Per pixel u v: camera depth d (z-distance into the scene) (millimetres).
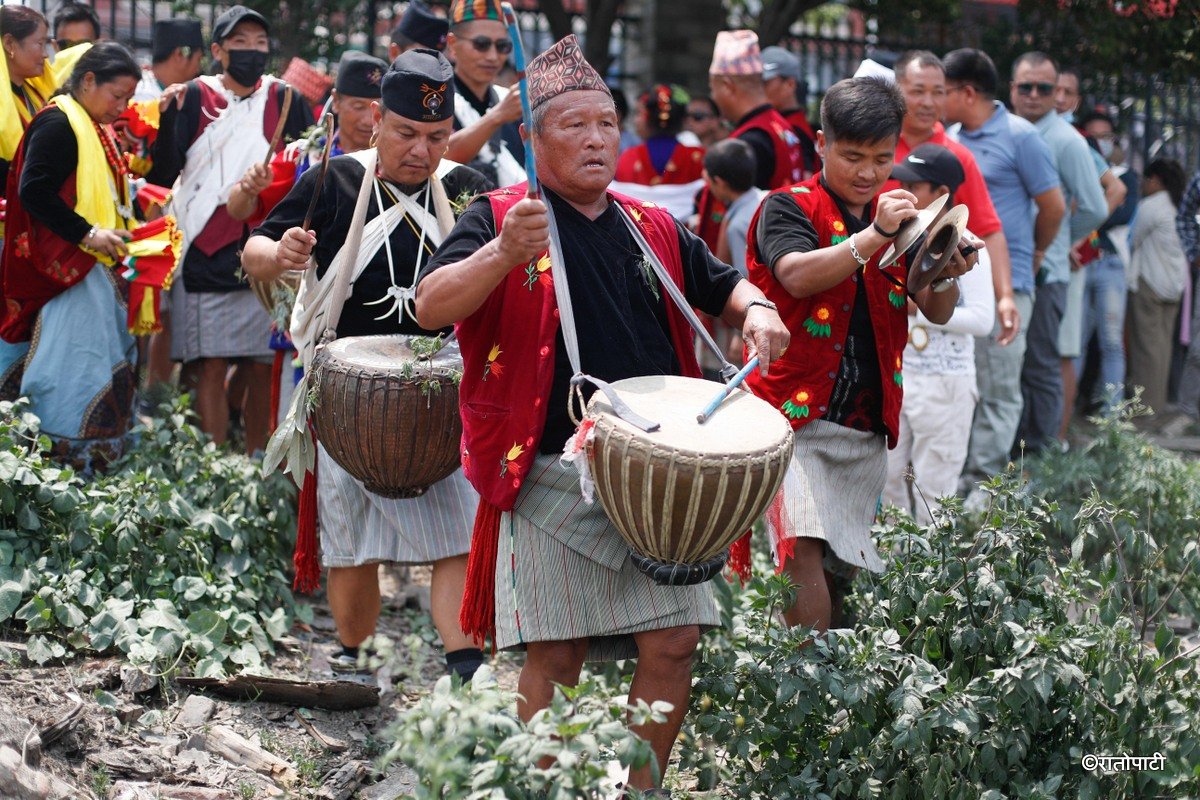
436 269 3906
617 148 4094
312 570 5430
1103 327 11305
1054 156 9094
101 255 5980
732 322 4355
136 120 7227
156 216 7277
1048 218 8375
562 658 4164
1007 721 4262
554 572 4059
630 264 4168
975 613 4562
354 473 4945
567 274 4055
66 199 6023
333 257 5164
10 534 5316
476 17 3809
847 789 4320
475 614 4223
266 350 7492
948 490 6891
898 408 4988
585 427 3729
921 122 7094
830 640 4426
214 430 7555
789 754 4535
